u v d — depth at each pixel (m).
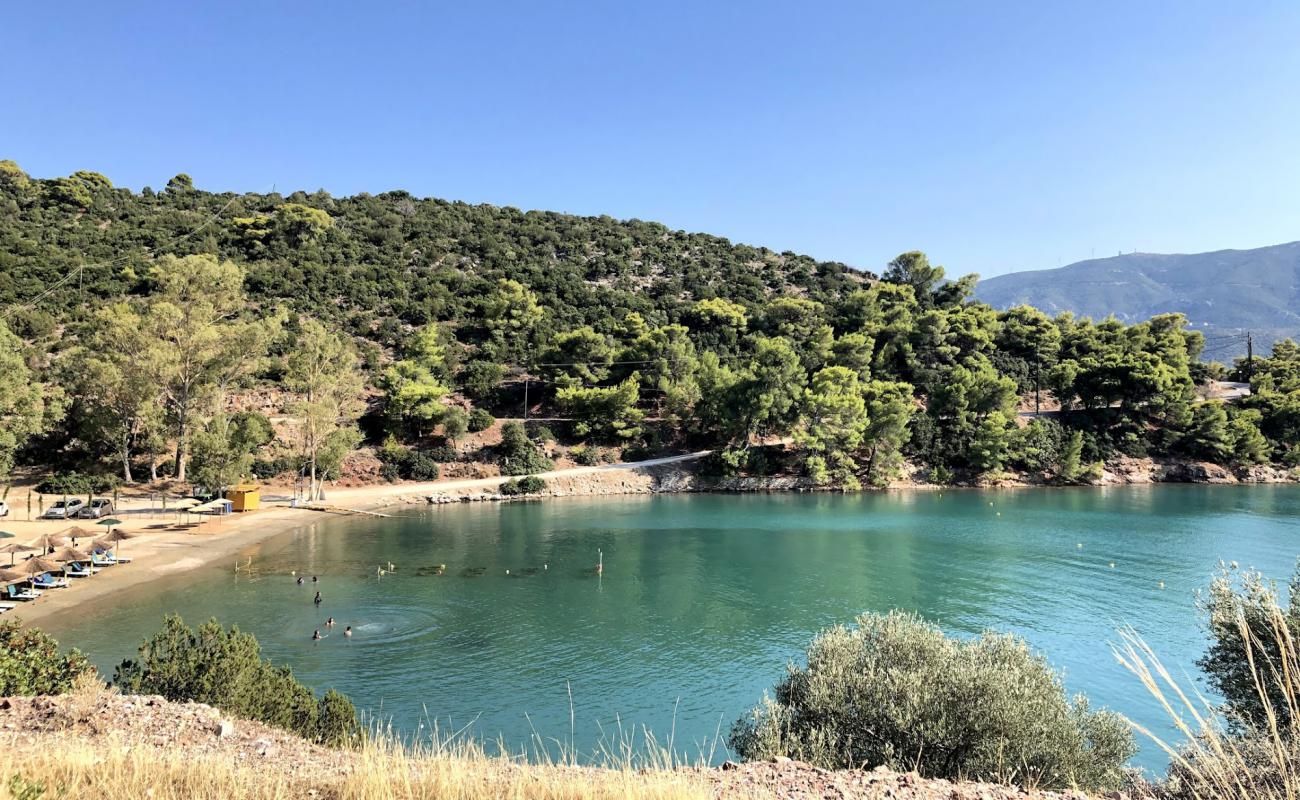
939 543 57.47
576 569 48.84
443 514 69.81
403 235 146.00
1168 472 96.12
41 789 7.59
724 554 53.62
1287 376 116.62
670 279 147.25
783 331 119.88
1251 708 14.08
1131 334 122.94
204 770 9.27
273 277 109.00
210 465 64.25
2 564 41.00
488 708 27.17
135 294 94.06
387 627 35.88
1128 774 14.89
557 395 94.44
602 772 11.00
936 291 155.00
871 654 18.75
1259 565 49.12
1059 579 46.38
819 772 11.49
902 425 88.75
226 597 39.72
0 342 56.81
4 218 109.69
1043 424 96.12
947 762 14.15
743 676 30.59
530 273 133.75
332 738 16.11
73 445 70.69
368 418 87.12
